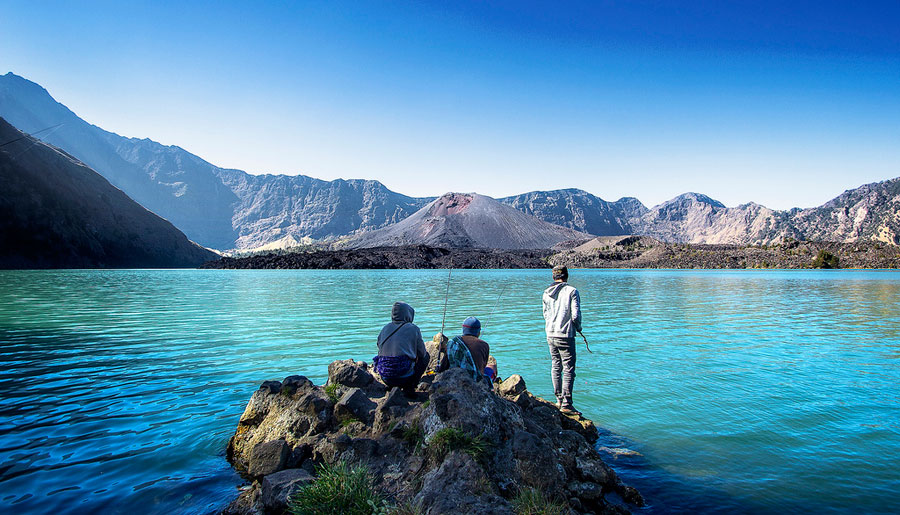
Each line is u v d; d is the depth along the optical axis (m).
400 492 4.38
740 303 26.70
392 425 5.46
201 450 6.03
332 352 12.15
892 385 8.77
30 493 4.85
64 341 14.01
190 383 9.16
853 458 5.59
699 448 5.93
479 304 25.72
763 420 6.90
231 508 4.59
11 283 51.66
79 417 7.19
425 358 6.63
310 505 4.04
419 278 74.19
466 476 4.23
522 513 4.00
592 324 17.50
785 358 11.20
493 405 5.27
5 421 7.01
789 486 4.94
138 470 5.44
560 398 7.13
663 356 11.45
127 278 72.38
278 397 6.36
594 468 5.08
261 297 31.94
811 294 34.12
